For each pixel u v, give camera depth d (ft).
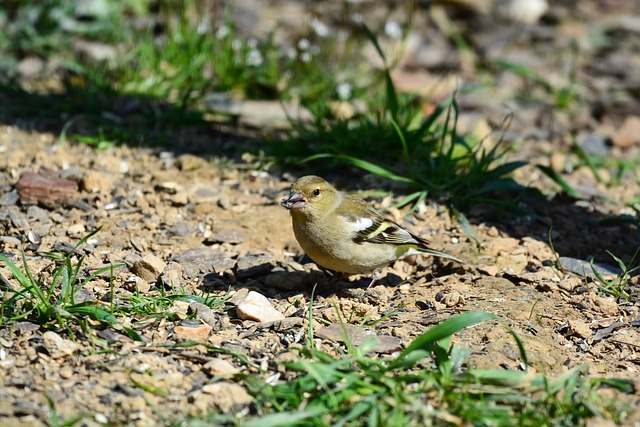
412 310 32.04
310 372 24.58
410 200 41.01
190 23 61.36
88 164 43.60
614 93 59.67
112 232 37.35
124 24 61.93
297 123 48.65
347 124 47.01
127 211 39.34
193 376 26.50
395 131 44.70
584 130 54.54
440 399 24.93
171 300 30.99
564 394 25.71
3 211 38.19
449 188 41.78
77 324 28.60
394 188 42.93
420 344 26.09
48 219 37.91
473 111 56.13
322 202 32.65
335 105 53.31
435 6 72.74
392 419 23.22
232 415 24.50
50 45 58.34
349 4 69.87
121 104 50.83
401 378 25.09
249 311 30.27
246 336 29.27
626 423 24.35
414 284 35.06
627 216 40.47
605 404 25.05
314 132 47.03
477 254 37.06
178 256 35.35
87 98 50.24
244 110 53.16
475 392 25.16
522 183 45.73
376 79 56.90
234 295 32.04
